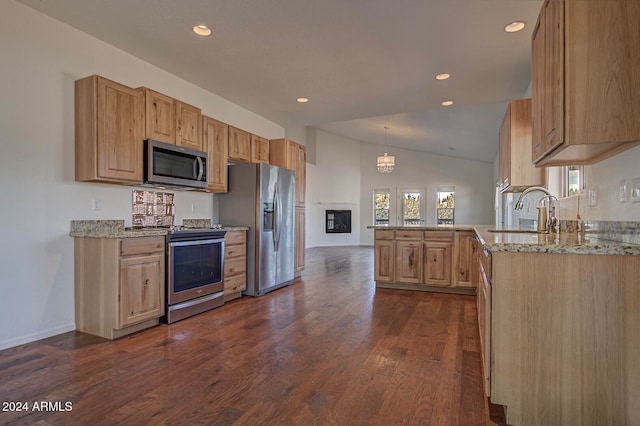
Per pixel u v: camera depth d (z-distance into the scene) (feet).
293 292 15.10
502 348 5.67
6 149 8.60
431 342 9.17
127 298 9.48
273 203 15.23
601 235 6.81
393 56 11.21
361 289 15.71
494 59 11.34
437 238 15.02
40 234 9.23
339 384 6.91
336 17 9.04
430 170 37.91
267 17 9.09
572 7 5.11
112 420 5.66
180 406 6.09
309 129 36.32
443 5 8.43
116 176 9.91
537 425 5.55
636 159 5.43
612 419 5.27
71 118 9.80
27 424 5.54
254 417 5.78
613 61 4.98
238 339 9.35
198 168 12.25
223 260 12.86
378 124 27.40
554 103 5.61
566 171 9.84
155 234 10.28
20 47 8.81
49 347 8.70
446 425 5.61
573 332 5.39
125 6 8.70
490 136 24.44
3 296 8.57
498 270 5.67
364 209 40.16
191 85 13.70
